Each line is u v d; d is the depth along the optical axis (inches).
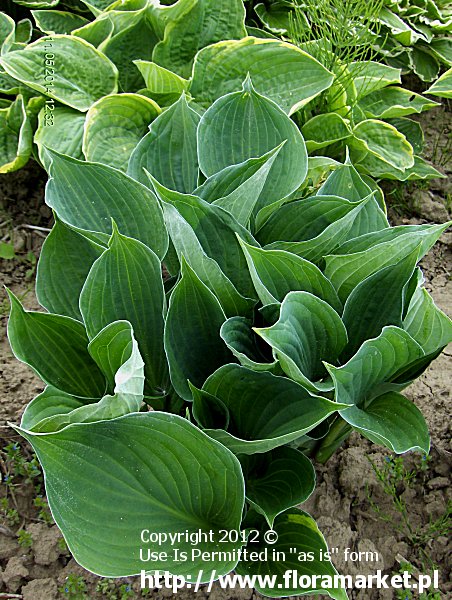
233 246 35.3
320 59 53.2
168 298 36.7
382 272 33.2
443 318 34.3
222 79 50.8
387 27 62.2
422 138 59.7
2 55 48.9
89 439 29.2
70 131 49.4
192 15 51.6
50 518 39.9
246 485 34.4
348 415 31.5
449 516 41.0
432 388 45.7
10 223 52.9
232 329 32.9
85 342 35.1
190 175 39.7
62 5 59.1
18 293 50.3
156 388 36.0
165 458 30.1
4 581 38.3
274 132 39.1
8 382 45.3
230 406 33.3
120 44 53.3
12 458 41.4
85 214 36.5
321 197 36.7
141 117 49.4
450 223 33.2
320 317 32.6
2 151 52.0
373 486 41.1
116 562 29.5
